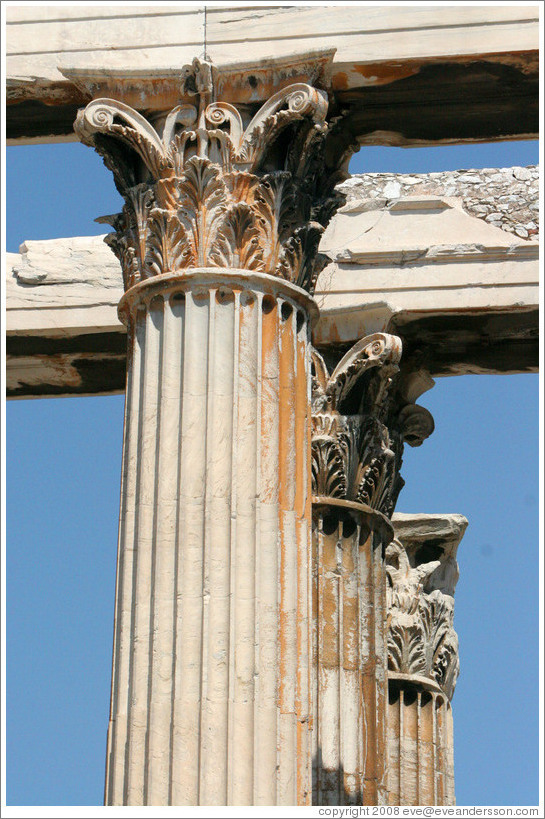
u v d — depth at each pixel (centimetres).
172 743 3453
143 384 3744
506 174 5191
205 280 3756
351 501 4797
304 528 3672
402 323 5056
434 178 5222
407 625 5872
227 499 3594
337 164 4194
